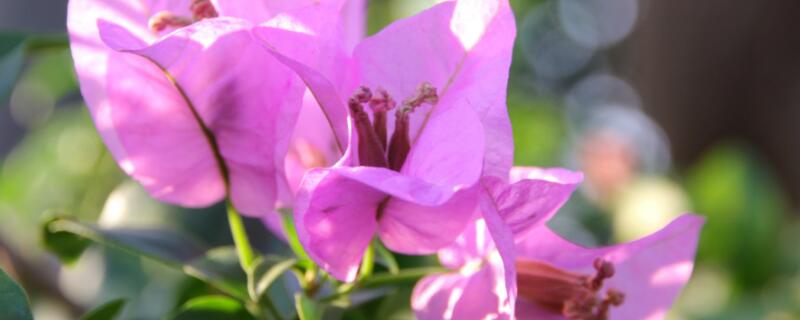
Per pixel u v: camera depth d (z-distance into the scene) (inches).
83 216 25.4
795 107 39.8
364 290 16.7
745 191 29.2
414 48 14.7
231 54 14.7
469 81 14.4
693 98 41.5
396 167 14.3
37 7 32.8
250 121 15.1
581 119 66.1
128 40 14.7
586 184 37.1
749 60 40.3
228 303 16.3
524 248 15.4
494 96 14.2
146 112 15.2
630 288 15.6
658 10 41.8
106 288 21.1
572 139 42.4
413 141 14.4
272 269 15.4
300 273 15.8
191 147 15.4
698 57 41.0
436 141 13.9
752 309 27.7
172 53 14.6
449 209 14.1
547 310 15.2
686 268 15.6
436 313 15.0
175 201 15.7
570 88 76.9
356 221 14.2
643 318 15.6
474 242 14.9
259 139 15.2
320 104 14.4
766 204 29.2
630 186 34.9
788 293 28.2
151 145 15.3
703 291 28.7
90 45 15.0
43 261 21.9
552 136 40.8
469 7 14.5
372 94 14.4
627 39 72.0
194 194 15.7
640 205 30.8
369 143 14.3
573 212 36.8
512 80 45.0
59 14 33.2
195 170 15.5
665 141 44.6
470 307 14.8
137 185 20.7
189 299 18.6
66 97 31.4
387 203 14.1
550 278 15.2
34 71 27.3
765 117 40.5
